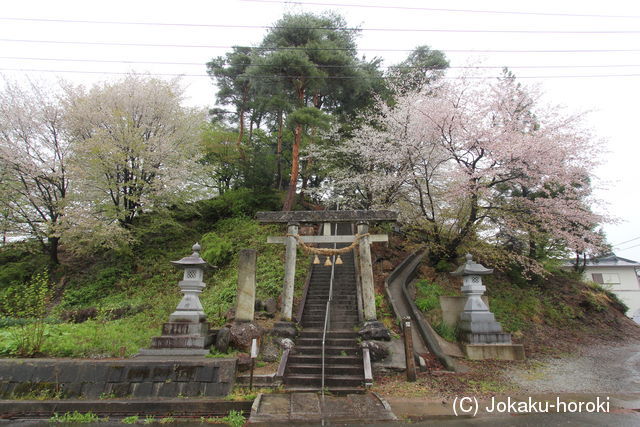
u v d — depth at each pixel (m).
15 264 16.97
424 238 17.02
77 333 9.38
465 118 13.41
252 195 20.95
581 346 12.02
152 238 18.92
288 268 10.82
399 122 16.44
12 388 6.97
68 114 16.22
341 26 20.98
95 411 6.54
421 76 19.55
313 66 16.30
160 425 6.04
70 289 15.67
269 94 18.05
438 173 15.13
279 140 23.03
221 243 16.36
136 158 16.83
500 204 13.65
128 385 7.09
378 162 17.08
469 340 10.18
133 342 9.22
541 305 14.23
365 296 10.44
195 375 7.27
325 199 21.42
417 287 13.79
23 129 15.80
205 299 13.31
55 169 15.71
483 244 14.05
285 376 7.99
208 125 24.03
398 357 9.15
